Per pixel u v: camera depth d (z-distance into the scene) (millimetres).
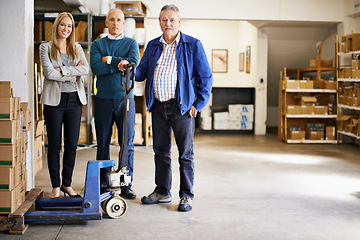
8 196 2738
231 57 11328
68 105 3426
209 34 11328
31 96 3578
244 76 10266
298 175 4730
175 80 3281
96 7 7137
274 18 7598
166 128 3432
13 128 2713
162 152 3488
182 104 3256
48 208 3295
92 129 6820
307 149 6824
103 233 2807
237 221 3078
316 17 7703
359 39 6824
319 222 3076
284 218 3160
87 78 6723
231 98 9305
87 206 2943
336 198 3744
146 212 3279
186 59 3260
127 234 2793
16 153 2797
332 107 7648
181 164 3398
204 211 3318
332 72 8398
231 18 7496
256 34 9023
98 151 3756
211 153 6281
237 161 5609
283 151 6562
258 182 4355
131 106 3682
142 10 6730
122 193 3676
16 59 3400
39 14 6680
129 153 3689
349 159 5863
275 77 10000
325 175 4746
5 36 3385
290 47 9156
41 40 6844
